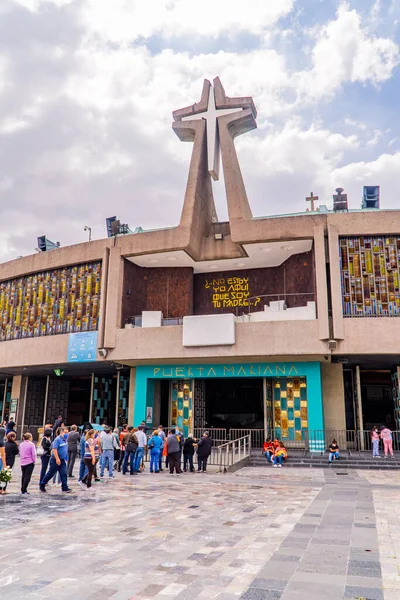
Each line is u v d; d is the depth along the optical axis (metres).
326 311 20.11
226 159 22.98
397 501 10.66
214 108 24.23
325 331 19.92
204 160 24.67
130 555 6.32
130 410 24.72
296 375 22.02
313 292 22.81
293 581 5.33
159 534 7.45
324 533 7.54
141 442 16.89
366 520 8.54
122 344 22.48
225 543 6.94
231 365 22.77
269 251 23.02
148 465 18.73
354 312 20.28
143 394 23.62
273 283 24.95
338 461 18.47
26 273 26.25
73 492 11.73
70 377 30.00
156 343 22.00
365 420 27.59
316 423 21.08
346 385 24.80
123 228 25.83
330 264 20.52
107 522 8.29
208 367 23.06
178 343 21.72
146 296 25.72
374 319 19.97
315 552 6.46
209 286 26.03
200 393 24.61
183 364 23.39
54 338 24.28
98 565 5.89
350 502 10.51
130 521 8.39
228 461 17.56
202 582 5.30
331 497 11.23
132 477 15.04
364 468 18.00
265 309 23.27
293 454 20.06
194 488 12.68
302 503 10.38
